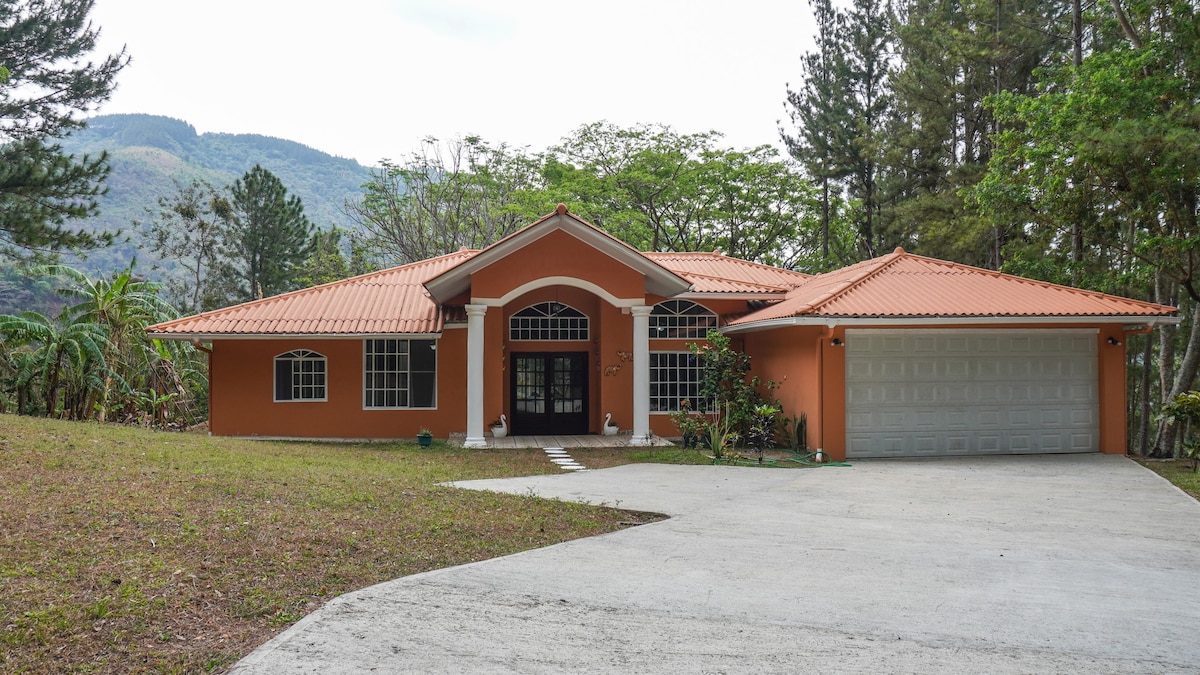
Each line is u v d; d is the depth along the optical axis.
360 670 4.66
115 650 4.79
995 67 28.39
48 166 24.08
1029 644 5.19
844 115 35.25
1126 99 15.84
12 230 23.33
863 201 36.28
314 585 6.04
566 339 19.84
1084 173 17.30
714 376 17.19
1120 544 8.10
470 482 11.58
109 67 26.14
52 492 7.95
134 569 5.93
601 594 6.12
